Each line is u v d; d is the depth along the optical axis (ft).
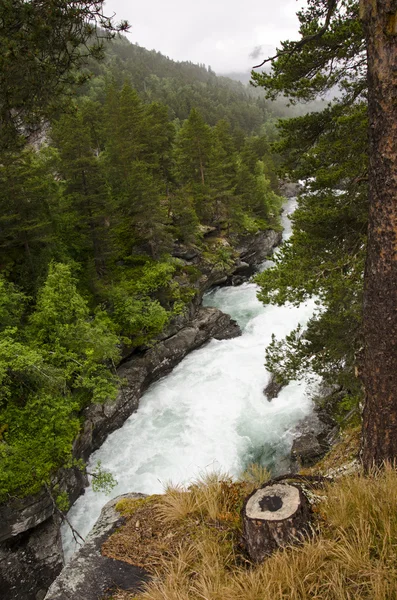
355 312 34.47
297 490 14.07
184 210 112.27
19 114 19.30
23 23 16.98
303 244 35.81
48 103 19.39
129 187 105.19
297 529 12.82
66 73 19.47
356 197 31.73
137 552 15.76
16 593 42.83
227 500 16.84
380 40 13.12
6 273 68.28
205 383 75.36
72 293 60.75
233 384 73.61
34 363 48.91
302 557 11.80
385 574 10.82
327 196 34.06
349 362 37.47
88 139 80.43
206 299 117.91
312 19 28.84
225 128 177.58
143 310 84.07
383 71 13.33
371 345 16.37
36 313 59.67
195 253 116.26
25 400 51.37
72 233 85.46
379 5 12.78
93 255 89.86
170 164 132.26
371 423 17.25
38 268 73.20
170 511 17.10
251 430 61.93
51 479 47.37
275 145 35.12
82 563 15.70
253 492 14.33
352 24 26.32
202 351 87.15
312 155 32.76
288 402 65.51
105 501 54.03
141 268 96.22
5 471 44.55
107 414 63.41
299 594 11.05
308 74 31.50
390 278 15.14
